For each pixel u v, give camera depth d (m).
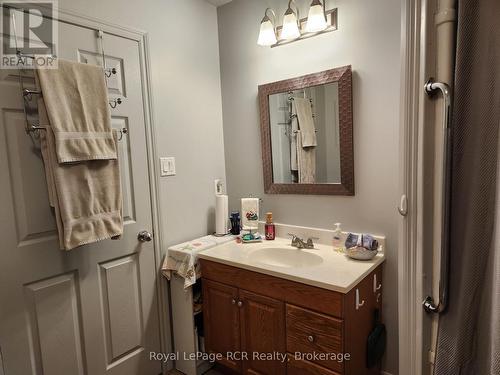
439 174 0.93
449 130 0.86
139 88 1.85
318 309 1.45
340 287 1.35
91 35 1.63
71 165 1.44
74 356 1.63
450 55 0.89
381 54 1.66
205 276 1.90
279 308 1.59
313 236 2.00
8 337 1.41
